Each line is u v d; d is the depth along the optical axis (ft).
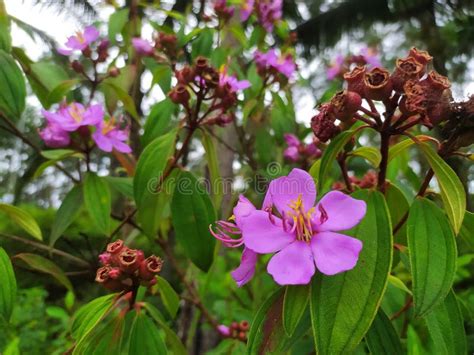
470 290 1.56
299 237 0.60
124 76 1.42
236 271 0.64
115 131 1.29
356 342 0.54
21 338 2.09
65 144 1.21
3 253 0.87
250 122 1.69
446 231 0.63
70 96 1.38
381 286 0.56
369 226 0.62
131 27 1.54
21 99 1.14
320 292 0.58
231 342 1.34
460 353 0.66
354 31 5.28
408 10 4.27
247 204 0.66
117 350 0.78
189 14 1.66
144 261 0.79
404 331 1.20
